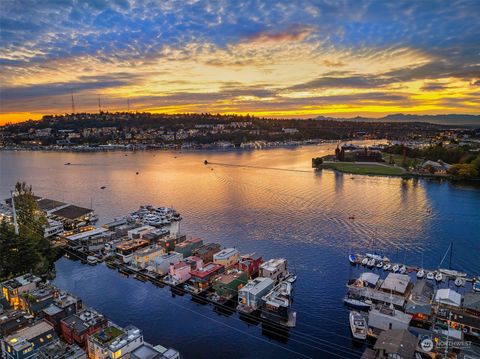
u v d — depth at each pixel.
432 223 130.38
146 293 80.56
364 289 76.56
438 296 70.38
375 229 123.81
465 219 135.12
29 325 60.59
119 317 70.81
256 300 71.81
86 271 92.31
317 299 77.06
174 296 79.06
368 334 63.31
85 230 118.62
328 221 133.75
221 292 76.88
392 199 170.25
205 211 151.00
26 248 86.25
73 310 65.69
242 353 60.00
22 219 112.81
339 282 84.75
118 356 51.38
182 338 64.06
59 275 89.81
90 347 55.06
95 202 171.25
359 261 94.75
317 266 93.81
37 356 52.19
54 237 114.75
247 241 113.12
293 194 184.25
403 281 78.44
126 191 197.38
